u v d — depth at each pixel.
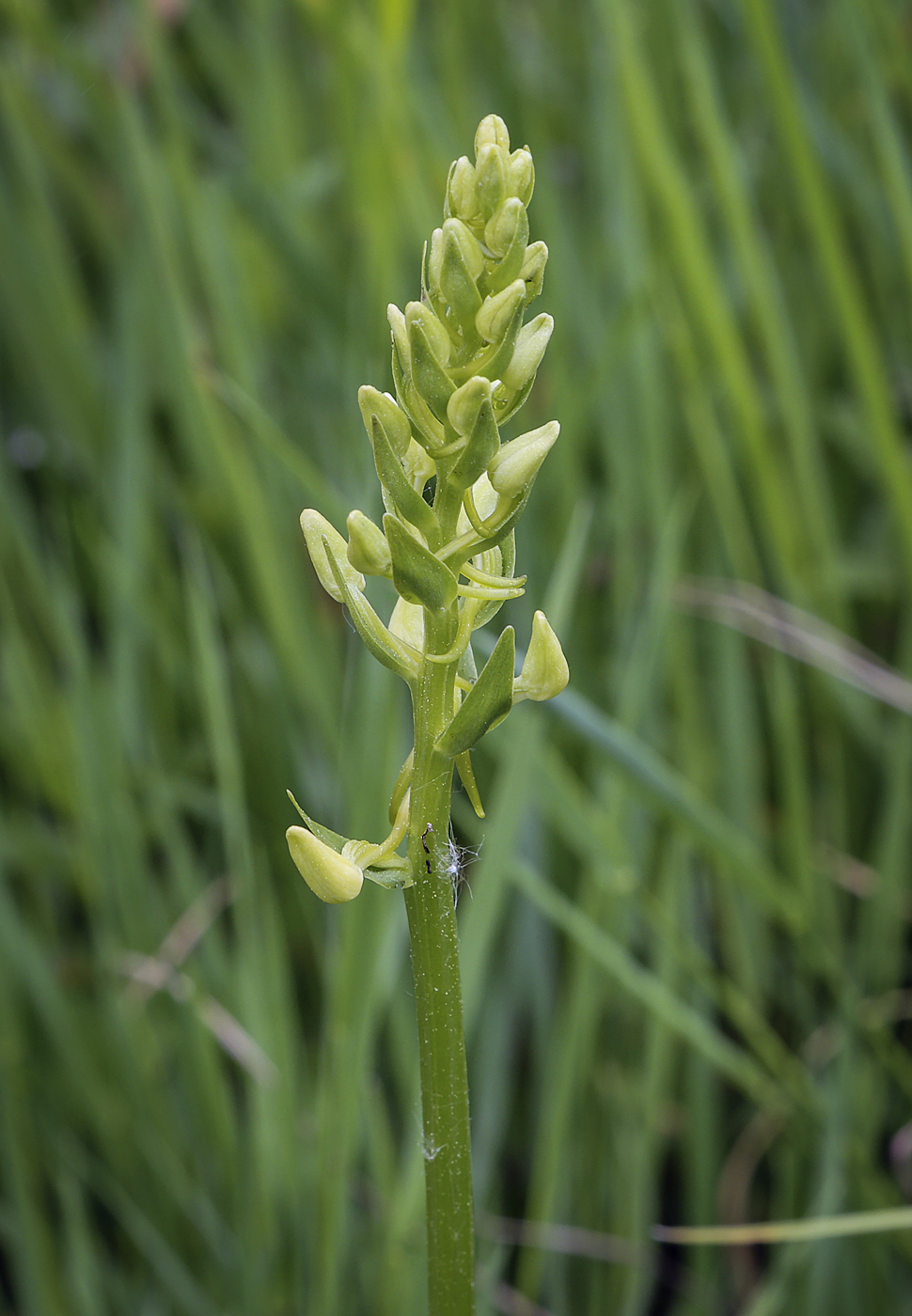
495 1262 1.77
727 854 1.77
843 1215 1.91
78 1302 2.00
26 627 2.73
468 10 3.04
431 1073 0.93
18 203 3.04
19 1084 2.04
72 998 2.34
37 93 3.18
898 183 2.29
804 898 2.15
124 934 2.12
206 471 2.49
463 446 0.82
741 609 2.33
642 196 2.54
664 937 1.90
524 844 2.13
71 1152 2.08
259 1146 1.87
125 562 2.39
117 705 2.22
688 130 2.96
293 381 2.86
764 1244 2.26
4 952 2.10
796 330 2.85
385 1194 1.88
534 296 0.86
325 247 2.93
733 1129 2.33
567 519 2.39
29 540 2.64
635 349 2.45
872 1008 2.08
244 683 2.50
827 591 2.42
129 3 3.24
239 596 2.60
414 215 2.53
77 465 2.84
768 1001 2.38
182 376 2.46
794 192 2.87
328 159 2.99
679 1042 2.26
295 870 2.35
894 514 2.24
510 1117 2.26
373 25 2.55
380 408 0.84
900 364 2.76
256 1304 1.82
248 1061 1.91
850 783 2.56
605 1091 2.09
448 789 0.88
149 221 2.49
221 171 2.71
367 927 1.59
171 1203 2.04
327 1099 1.69
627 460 2.52
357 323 2.40
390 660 0.88
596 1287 1.99
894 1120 2.26
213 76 3.40
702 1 3.15
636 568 2.41
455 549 0.84
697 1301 2.03
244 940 1.93
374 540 0.84
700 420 2.30
